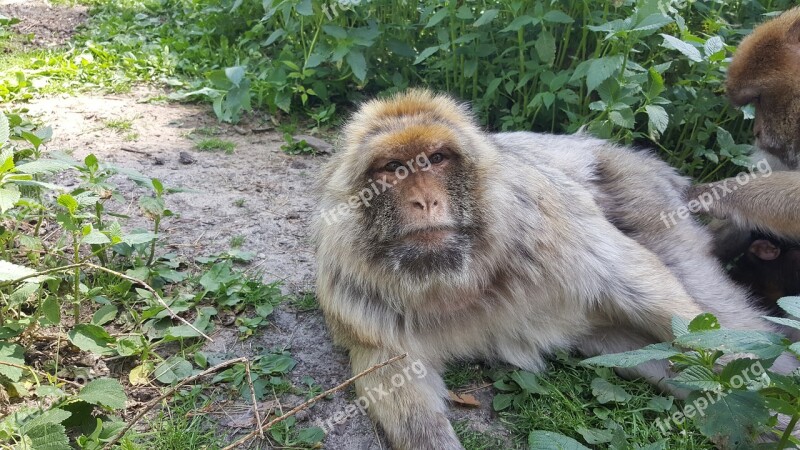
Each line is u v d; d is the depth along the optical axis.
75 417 0.52
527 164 0.63
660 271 0.62
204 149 1.00
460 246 0.55
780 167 0.82
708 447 0.53
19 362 0.55
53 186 0.58
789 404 0.42
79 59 1.27
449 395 0.59
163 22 1.46
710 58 0.83
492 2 1.00
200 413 0.57
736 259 0.79
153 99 1.15
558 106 0.96
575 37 0.97
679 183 0.81
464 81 1.01
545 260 0.59
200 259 0.74
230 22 1.33
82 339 0.58
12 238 0.65
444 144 0.54
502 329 0.61
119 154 0.96
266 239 0.80
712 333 0.42
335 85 1.11
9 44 1.33
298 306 0.70
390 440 0.55
